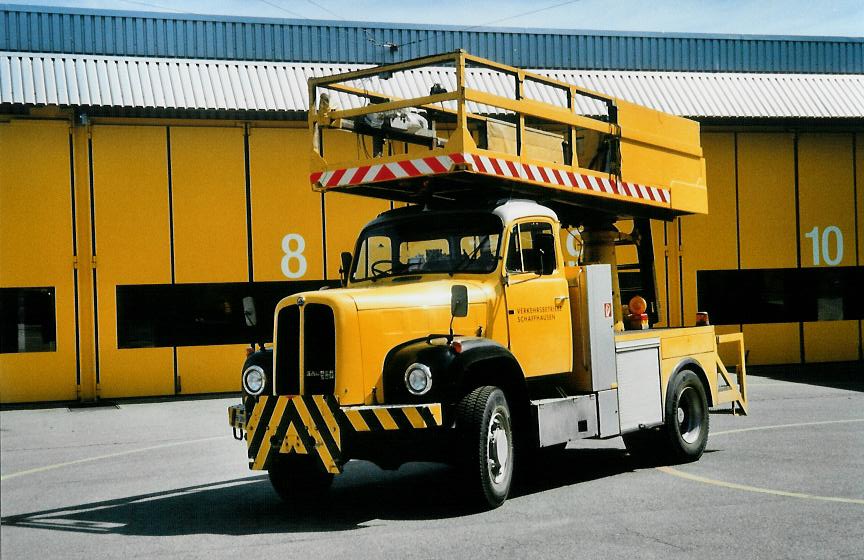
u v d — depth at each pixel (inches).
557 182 402.0
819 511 316.8
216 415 649.0
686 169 502.9
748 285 924.6
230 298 788.6
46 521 330.3
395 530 303.6
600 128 434.9
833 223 948.0
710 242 913.5
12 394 740.0
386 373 323.3
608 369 396.8
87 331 756.0
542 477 403.2
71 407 716.7
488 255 364.2
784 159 936.3
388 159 373.1
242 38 842.2
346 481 405.4
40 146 750.5
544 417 356.5
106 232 761.6
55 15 797.9
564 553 268.2
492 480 330.6
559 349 381.1
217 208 786.2
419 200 402.9
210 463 456.4
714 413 563.8
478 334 347.3
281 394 326.3
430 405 307.4
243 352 784.9
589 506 335.0
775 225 931.3
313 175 394.9
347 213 814.5
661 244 900.0
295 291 802.8
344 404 315.0
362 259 390.0
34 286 747.4
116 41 808.3
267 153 797.9
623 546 274.8
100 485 402.9
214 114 775.1
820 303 943.7
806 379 804.0
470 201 379.6
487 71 876.0
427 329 335.3
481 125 377.4
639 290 505.4
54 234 751.7
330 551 276.8
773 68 977.5
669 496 350.0
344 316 317.4
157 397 765.9
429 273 370.9
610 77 896.9
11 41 787.4
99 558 275.6
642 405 415.8
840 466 402.0
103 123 763.4
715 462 426.9
